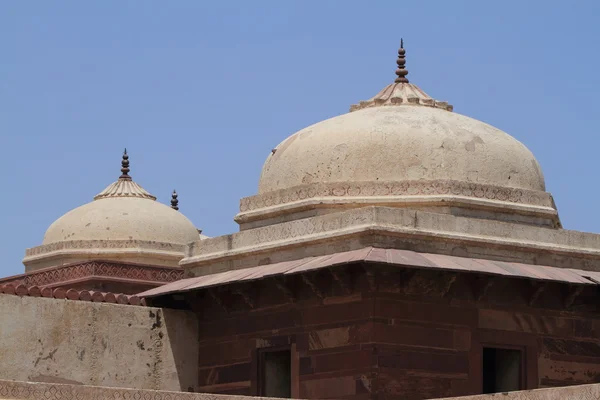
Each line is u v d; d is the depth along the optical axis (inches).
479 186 803.4
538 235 802.8
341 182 800.3
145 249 1059.9
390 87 884.0
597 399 513.3
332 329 746.2
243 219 845.2
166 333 820.6
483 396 551.2
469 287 761.0
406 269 732.7
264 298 793.6
